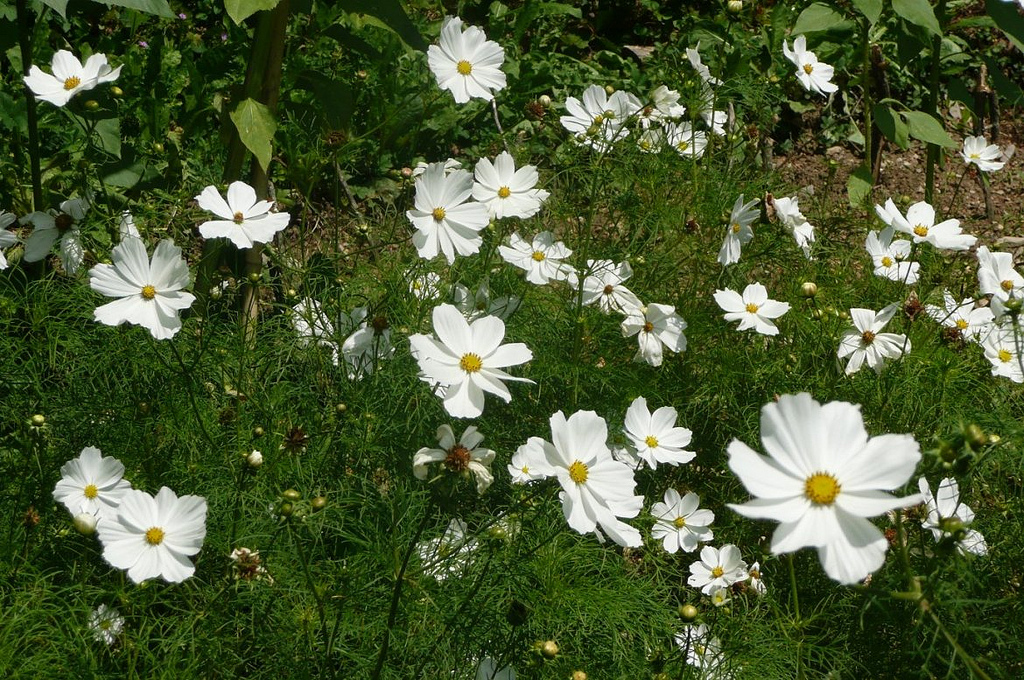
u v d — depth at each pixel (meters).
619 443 1.10
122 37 1.79
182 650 0.91
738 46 1.60
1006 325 1.10
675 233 1.28
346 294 1.18
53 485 0.99
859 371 1.16
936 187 1.86
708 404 1.18
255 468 0.95
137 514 0.84
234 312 1.17
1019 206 1.83
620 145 1.26
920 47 1.53
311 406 1.10
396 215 1.28
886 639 1.02
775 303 1.15
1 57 1.53
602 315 1.16
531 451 0.83
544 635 0.96
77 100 1.12
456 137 1.74
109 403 1.05
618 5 2.28
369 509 1.01
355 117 1.65
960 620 0.95
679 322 1.15
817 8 1.39
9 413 1.04
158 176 1.30
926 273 1.33
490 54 1.13
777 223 1.25
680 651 0.96
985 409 1.17
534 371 1.13
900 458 0.66
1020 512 1.02
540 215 1.36
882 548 0.65
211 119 1.58
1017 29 1.39
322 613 0.83
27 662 0.84
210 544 0.95
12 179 1.36
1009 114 2.09
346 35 1.30
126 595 0.90
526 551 0.94
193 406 1.00
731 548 1.05
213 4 2.02
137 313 0.92
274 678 0.90
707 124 1.45
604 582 0.99
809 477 0.67
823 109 2.03
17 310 1.16
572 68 1.98
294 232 1.52
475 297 1.16
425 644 0.91
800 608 1.08
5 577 0.92
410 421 1.10
